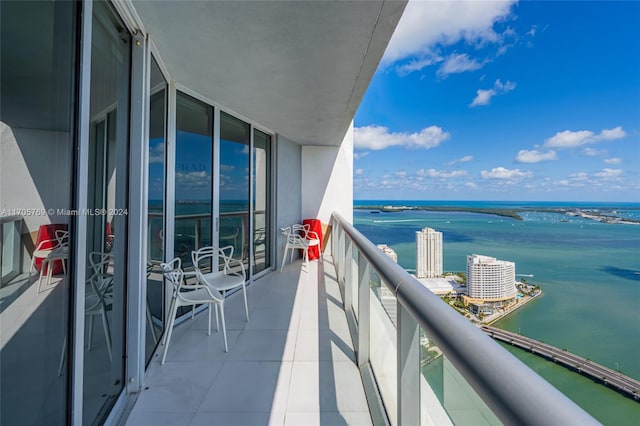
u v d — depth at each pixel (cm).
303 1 176
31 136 94
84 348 135
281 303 352
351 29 205
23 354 93
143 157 192
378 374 191
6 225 84
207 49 229
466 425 79
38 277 98
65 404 115
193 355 231
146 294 207
